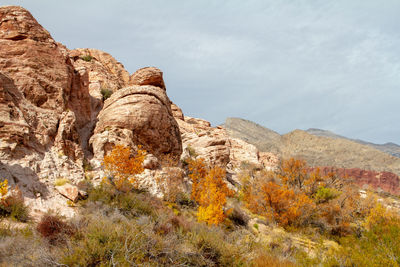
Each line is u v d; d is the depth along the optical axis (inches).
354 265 312.5
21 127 468.8
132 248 251.0
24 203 368.2
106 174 540.1
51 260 223.0
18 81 580.1
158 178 602.2
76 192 430.9
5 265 213.0
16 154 440.8
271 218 749.9
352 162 5472.4
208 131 1868.8
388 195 2025.1
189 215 535.5
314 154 5679.1
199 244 317.4
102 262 227.0
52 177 455.8
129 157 577.0
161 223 349.7
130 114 671.1
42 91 603.5
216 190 604.7
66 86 671.8
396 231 326.0
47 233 278.4
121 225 295.3
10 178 394.3
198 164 808.3
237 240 426.6
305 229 730.8
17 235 264.5
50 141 532.4
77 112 714.8
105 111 716.7
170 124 770.2
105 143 614.2
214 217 505.4
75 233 281.1
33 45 640.4
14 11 665.6
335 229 773.9
